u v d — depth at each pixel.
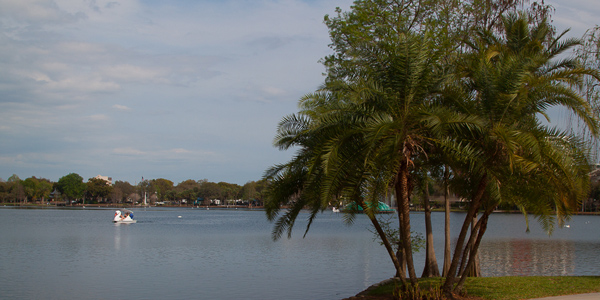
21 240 49.56
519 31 18.89
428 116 12.52
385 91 13.72
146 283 23.78
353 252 37.66
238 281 24.31
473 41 21.42
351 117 13.75
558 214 13.90
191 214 149.50
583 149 13.66
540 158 12.23
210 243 46.41
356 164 13.27
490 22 22.59
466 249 15.67
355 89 13.55
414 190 17.86
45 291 21.88
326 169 12.32
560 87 13.27
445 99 14.20
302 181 15.91
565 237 53.47
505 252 36.28
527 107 13.90
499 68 13.49
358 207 15.86
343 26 21.75
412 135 13.44
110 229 69.75
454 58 19.73
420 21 22.25
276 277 25.45
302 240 49.81
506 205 15.96
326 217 132.00
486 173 13.13
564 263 29.58
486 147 13.27
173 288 22.44
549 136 13.28
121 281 24.41
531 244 43.59
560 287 15.60
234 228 74.25
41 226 76.06
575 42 18.28
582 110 13.31
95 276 25.98
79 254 36.84
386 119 12.95
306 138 15.32
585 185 13.51
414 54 13.41
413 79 13.41
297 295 20.83
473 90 15.30
